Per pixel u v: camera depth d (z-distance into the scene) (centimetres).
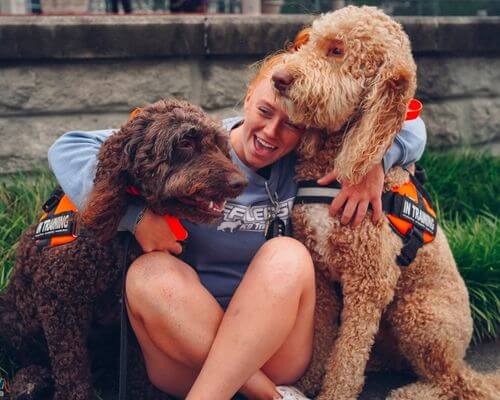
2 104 426
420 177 312
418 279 282
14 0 568
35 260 256
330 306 285
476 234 376
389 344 303
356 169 252
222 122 283
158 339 243
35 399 268
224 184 229
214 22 450
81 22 425
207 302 243
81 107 439
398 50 257
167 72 452
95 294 254
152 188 233
